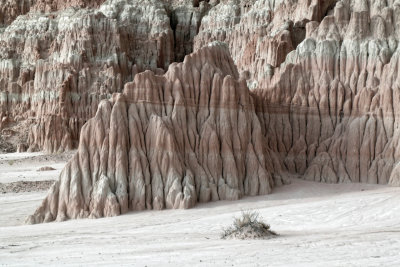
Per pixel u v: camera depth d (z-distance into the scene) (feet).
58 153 349.20
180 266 82.07
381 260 84.89
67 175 153.69
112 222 139.74
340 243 99.09
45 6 497.05
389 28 199.62
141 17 458.50
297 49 208.44
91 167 154.92
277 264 82.43
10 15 524.11
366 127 184.03
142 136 159.74
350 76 194.90
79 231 128.26
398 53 187.01
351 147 183.93
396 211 137.18
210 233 118.83
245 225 111.75
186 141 164.45
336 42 200.64
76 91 382.83
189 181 157.38
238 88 173.88
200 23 465.06
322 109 193.16
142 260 87.45
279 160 189.06
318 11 261.03
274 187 174.50
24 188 210.38
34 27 458.09
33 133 378.12
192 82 171.83
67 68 393.29
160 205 152.66
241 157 169.07
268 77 217.36
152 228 130.00
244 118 171.63
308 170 185.37
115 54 407.85
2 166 300.81
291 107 196.65
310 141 192.54
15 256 93.66
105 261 87.30
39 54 439.63
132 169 155.63
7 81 436.76
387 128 181.78
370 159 181.37
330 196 162.40
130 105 162.81
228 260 85.81
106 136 156.66
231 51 365.61
